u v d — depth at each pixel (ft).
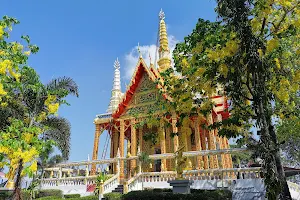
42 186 69.87
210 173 53.06
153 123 48.44
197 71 35.09
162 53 113.91
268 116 30.83
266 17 31.78
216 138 84.17
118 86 116.37
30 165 29.71
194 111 39.37
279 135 63.00
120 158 71.36
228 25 29.40
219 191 43.29
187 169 58.90
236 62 28.48
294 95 43.01
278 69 35.27
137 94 91.50
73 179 69.21
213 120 83.10
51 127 47.29
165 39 116.06
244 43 27.09
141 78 93.09
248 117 34.73
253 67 26.21
